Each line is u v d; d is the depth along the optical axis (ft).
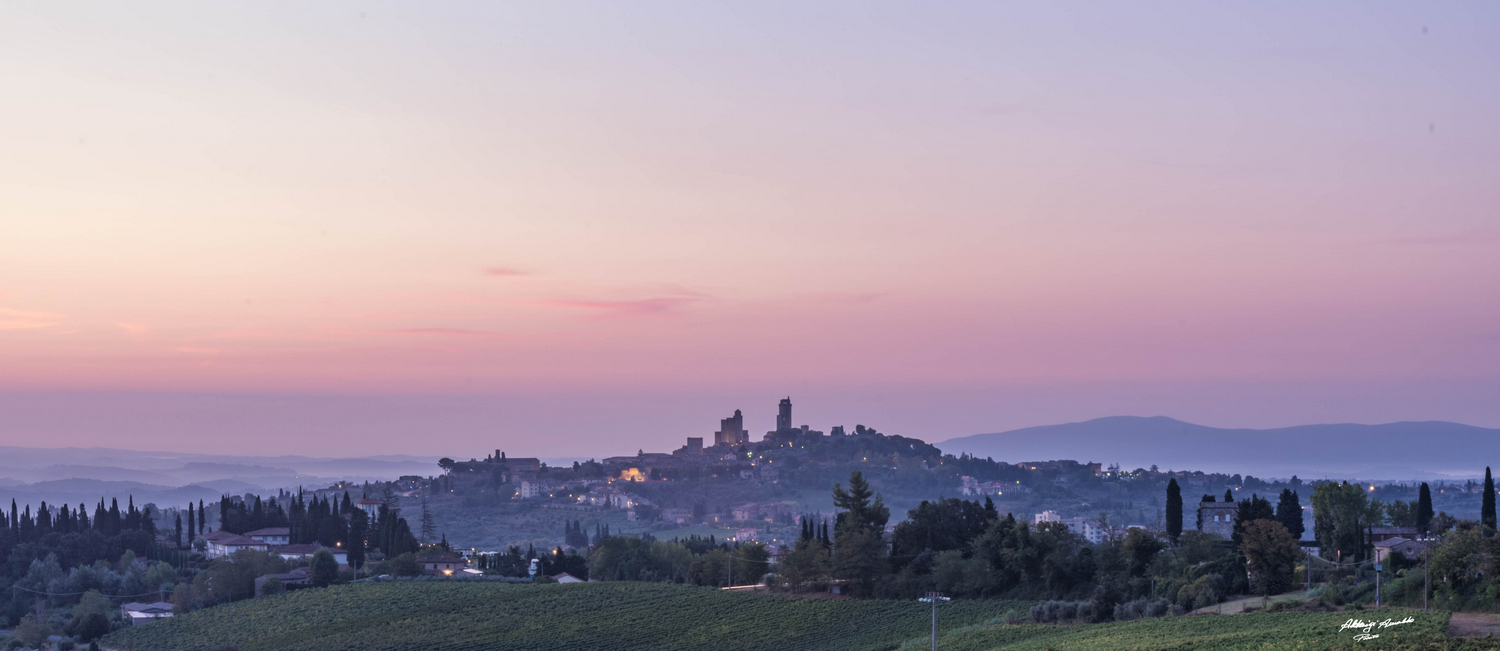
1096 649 277.85
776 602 451.53
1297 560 394.52
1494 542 299.38
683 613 450.30
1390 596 319.68
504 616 475.72
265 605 552.00
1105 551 430.20
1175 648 265.13
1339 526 434.71
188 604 596.70
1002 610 394.11
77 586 652.89
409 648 430.61
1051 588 428.15
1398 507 518.78
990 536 454.81
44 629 554.46
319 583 612.29
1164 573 404.77
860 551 473.26
